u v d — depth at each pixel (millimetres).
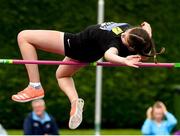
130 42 12938
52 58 25859
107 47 12977
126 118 26844
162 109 18781
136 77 26672
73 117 13867
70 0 25812
